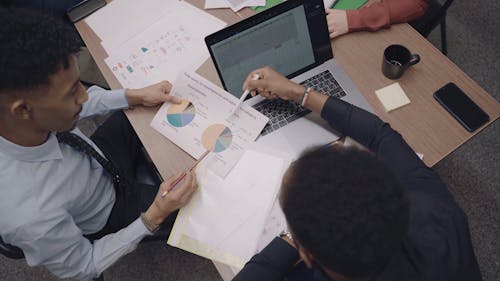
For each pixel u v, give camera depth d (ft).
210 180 3.13
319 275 2.16
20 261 5.35
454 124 3.23
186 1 4.16
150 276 5.17
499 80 6.19
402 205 1.71
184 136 3.34
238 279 2.60
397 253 2.00
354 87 3.44
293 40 3.36
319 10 3.26
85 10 4.17
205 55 3.79
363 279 1.86
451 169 5.56
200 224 2.97
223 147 3.26
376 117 3.01
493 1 6.81
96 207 3.61
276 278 2.63
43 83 2.35
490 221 5.24
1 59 2.19
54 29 2.42
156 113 3.54
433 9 4.73
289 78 3.54
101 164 3.51
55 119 2.69
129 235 3.27
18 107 2.39
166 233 3.65
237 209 3.00
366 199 1.64
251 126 3.32
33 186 2.86
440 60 3.54
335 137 3.23
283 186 1.80
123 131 4.19
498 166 5.55
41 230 2.83
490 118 3.22
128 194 3.84
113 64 3.83
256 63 3.39
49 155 2.96
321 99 3.15
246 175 3.12
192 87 3.54
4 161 2.76
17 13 2.39
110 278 5.20
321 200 1.65
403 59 3.49
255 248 2.86
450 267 2.18
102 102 3.56
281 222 2.93
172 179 3.13
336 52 3.70
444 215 2.33
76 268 3.20
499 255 5.02
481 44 6.51
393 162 2.76
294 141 3.24
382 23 3.73
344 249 1.63
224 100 3.45
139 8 4.14
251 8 4.04
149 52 3.86
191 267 5.17
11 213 2.73
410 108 3.34
